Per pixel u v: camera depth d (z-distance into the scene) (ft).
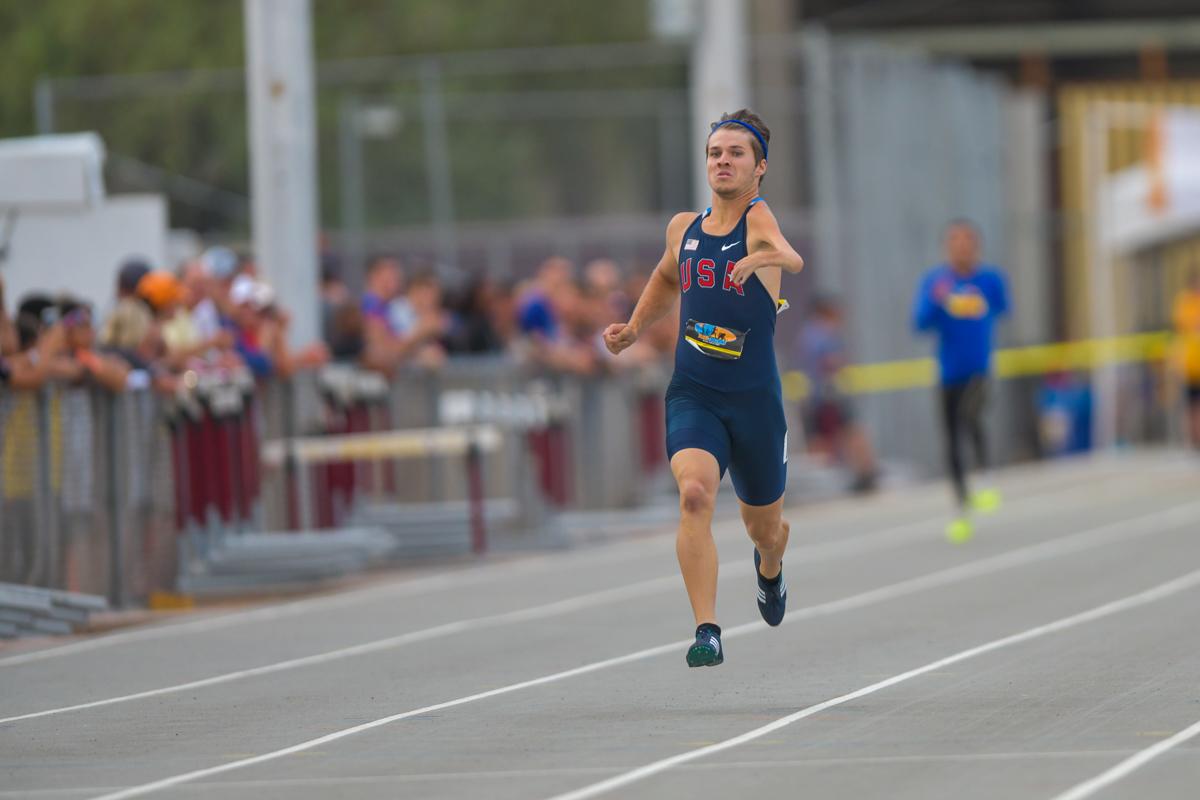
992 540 152.66
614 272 185.16
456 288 174.29
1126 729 68.03
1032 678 81.41
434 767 64.80
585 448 175.63
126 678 91.91
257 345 138.62
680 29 207.21
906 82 249.34
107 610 118.32
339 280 172.96
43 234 142.72
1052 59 305.12
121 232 143.33
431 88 245.65
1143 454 264.93
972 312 153.89
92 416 116.26
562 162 354.13
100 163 134.82
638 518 175.83
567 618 111.14
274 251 155.12
